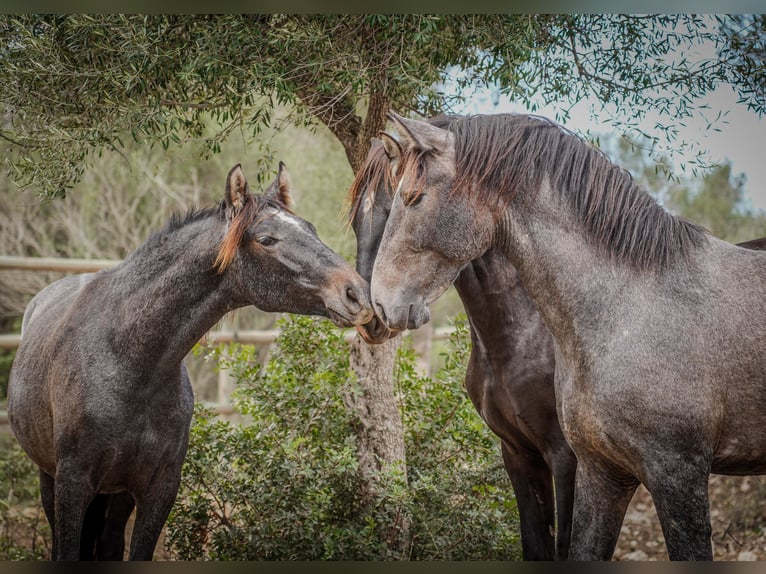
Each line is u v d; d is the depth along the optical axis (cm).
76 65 348
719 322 229
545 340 307
